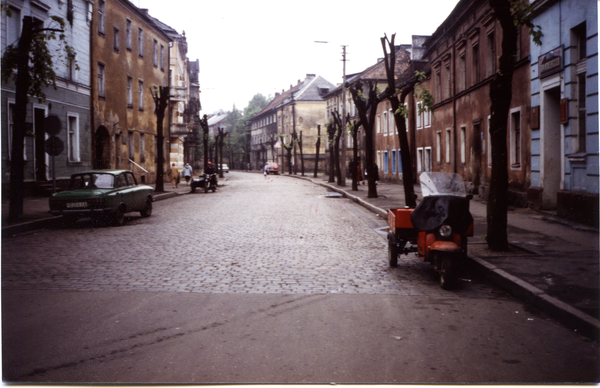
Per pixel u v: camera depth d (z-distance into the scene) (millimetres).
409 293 6996
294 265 8930
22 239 11906
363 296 6801
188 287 7238
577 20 13047
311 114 86562
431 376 4129
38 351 4672
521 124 17578
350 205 22312
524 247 9516
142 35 37969
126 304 6316
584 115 13109
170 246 10953
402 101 17328
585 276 7250
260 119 117125
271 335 5137
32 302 6391
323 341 4961
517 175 18109
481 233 11523
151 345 4832
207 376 4105
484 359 4523
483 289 7277
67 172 25266
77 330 5285
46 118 15453
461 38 25297
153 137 41062
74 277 7840
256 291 7031
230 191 34438
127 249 10539
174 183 37469
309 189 36281
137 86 36969
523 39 17328
